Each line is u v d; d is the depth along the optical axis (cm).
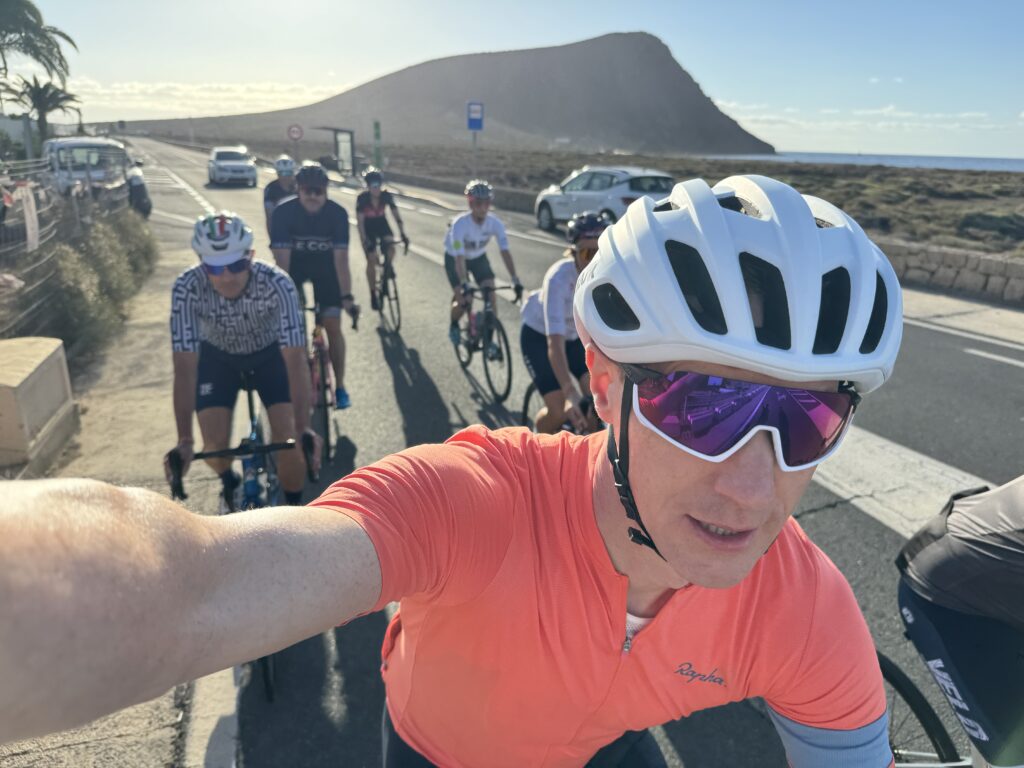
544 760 106
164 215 1811
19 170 859
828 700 99
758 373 81
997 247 1314
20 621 39
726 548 82
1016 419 530
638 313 82
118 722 239
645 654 95
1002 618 159
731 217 87
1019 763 158
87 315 674
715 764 230
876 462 453
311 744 235
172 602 53
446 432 507
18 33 2144
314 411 538
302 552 70
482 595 90
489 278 688
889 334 88
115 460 440
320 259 544
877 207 1856
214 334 318
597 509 93
